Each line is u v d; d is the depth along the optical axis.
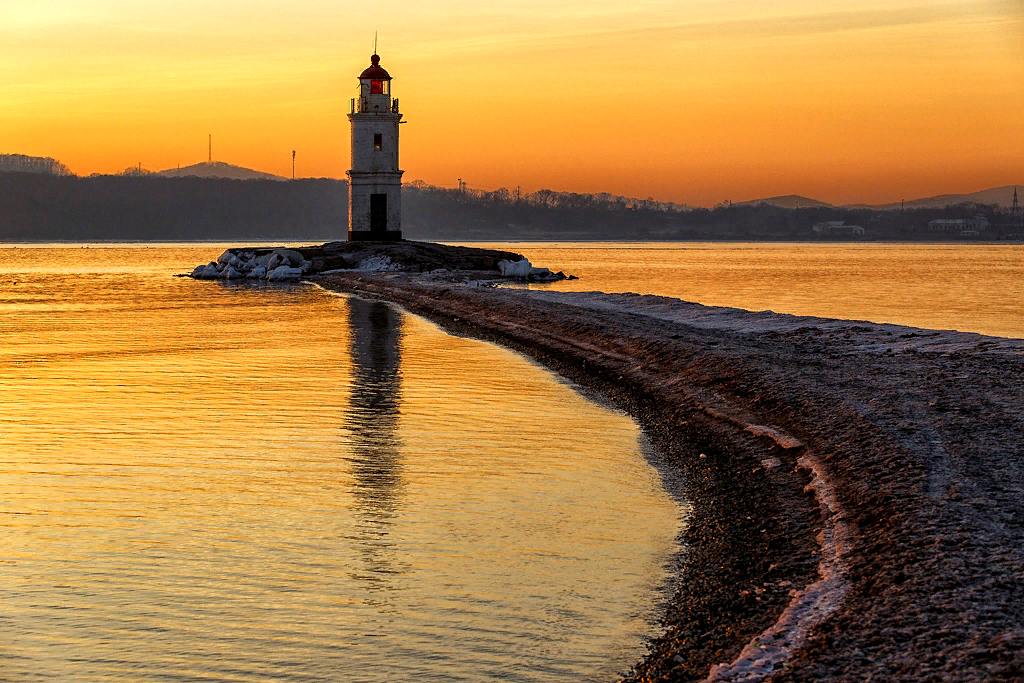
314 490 14.34
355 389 23.09
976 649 7.99
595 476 15.23
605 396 22.48
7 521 12.79
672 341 27.30
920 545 10.30
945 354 23.45
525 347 31.59
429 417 19.83
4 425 18.75
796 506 12.97
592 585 10.70
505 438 17.91
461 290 49.41
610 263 124.62
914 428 15.20
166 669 8.86
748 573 10.85
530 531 12.52
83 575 10.96
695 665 8.75
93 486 14.47
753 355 23.94
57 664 8.94
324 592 10.52
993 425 15.26
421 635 9.51
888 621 8.78
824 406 17.53
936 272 101.12
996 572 9.40
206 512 13.23
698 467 15.73
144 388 23.11
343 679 8.70
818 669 8.14
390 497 14.01
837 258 153.25
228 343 32.28
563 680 8.67
